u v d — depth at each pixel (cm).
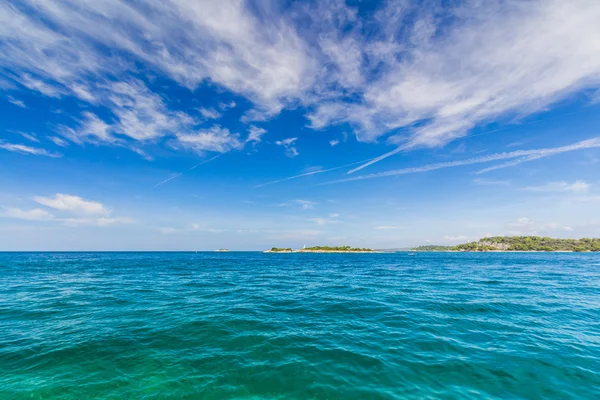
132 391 657
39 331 1084
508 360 812
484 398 632
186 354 873
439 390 665
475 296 1744
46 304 1571
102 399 622
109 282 2530
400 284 2377
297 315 1340
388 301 1631
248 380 715
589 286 2142
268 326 1161
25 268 4097
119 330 1099
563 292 1867
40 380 703
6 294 1892
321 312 1398
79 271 3662
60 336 1025
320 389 673
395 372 754
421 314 1321
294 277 3077
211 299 1739
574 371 746
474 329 1093
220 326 1157
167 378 722
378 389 673
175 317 1295
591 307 1427
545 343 938
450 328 1108
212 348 924
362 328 1129
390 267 4672
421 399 630
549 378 713
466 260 7056
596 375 725
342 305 1548
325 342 975
